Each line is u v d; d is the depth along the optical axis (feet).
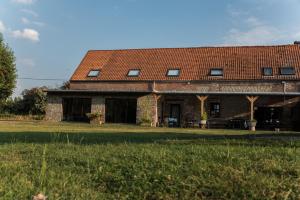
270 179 17.04
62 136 41.50
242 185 16.40
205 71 98.48
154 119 95.40
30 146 27.94
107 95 100.32
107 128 72.08
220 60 100.83
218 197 15.83
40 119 113.80
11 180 17.28
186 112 96.37
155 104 95.81
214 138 35.22
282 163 19.56
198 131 67.67
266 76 91.97
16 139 36.91
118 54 113.39
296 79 89.20
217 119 93.45
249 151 22.85
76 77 107.65
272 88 90.89
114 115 101.14
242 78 93.25
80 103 105.09
